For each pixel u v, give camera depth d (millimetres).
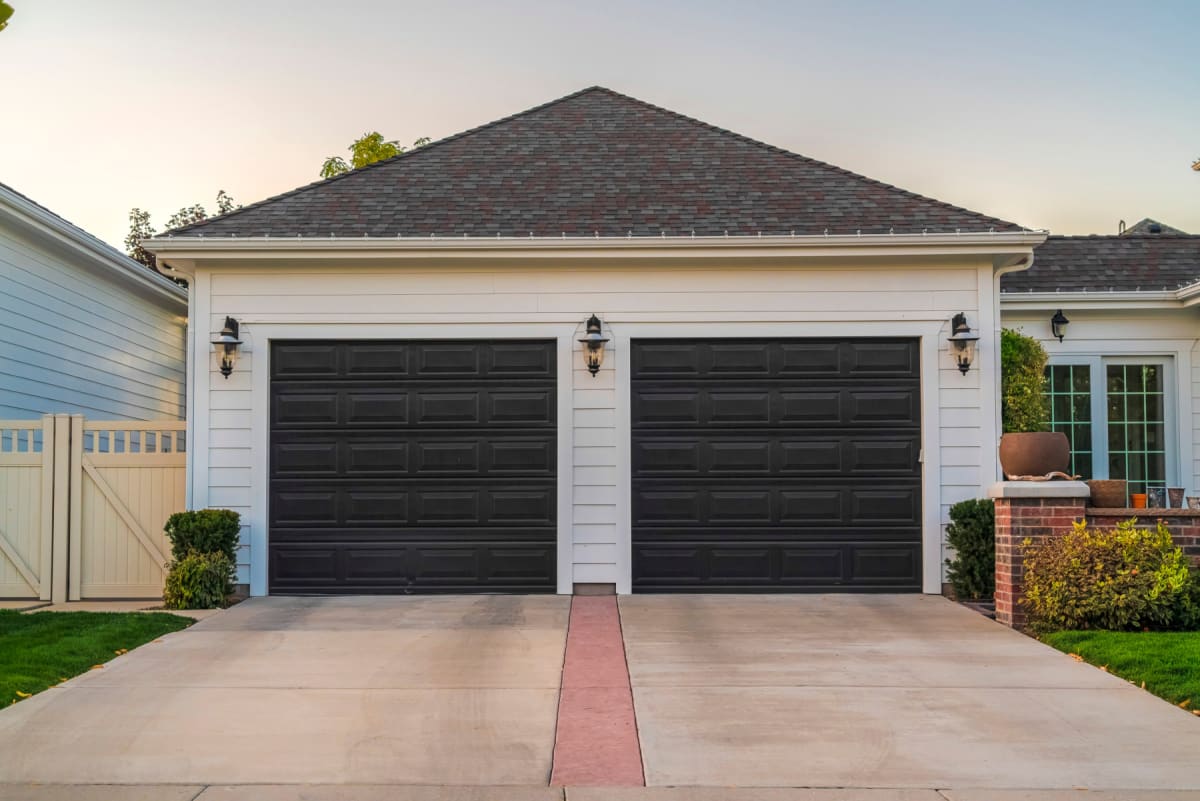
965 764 5664
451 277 11047
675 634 8891
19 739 6070
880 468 11016
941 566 10883
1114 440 13156
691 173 12430
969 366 11016
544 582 10930
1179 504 10102
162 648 8359
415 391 11062
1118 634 8445
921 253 10789
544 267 11055
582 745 5980
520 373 11055
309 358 11086
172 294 16406
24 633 8680
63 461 11008
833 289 11070
